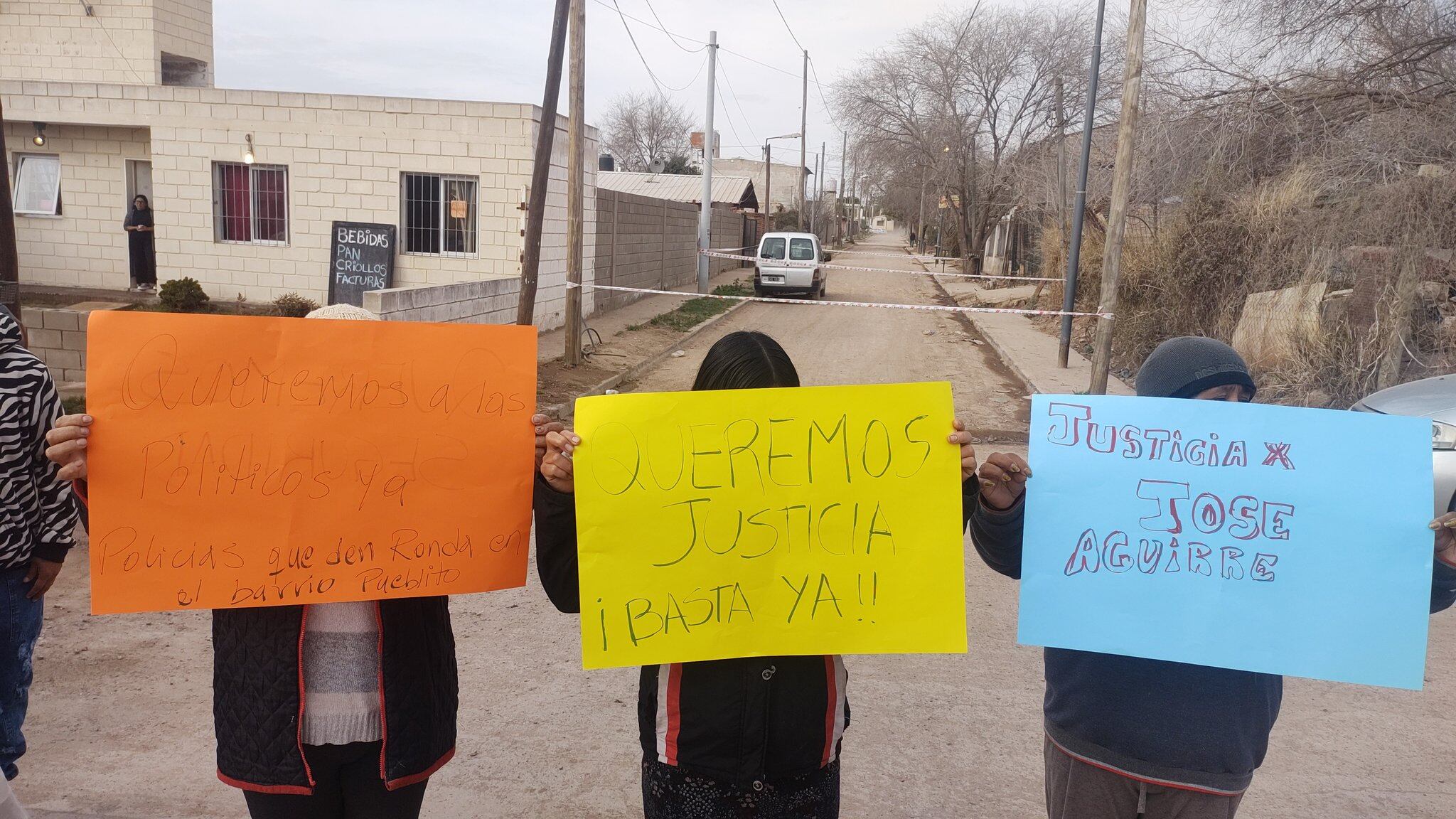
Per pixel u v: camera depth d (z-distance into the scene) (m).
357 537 2.13
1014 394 12.84
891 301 26.61
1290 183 12.27
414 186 16.70
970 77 34.81
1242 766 2.07
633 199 22.33
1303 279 11.41
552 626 5.00
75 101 16.77
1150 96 15.11
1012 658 4.77
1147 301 15.14
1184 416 2.12
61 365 10.72
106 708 3.94
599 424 2.09
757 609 2.09
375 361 2.15
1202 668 2.08
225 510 2.09
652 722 2.07
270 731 2.10
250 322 2.10
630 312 20.36
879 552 2.11
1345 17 12.81
